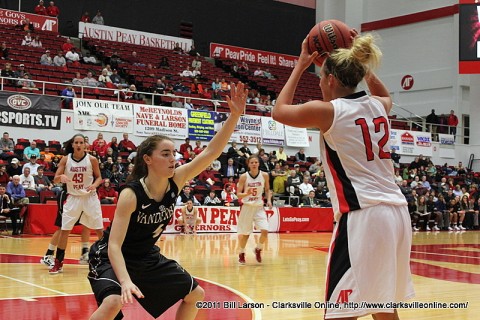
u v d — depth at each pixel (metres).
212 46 27.38
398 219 2.82
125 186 3.30
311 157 21.70
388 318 2.93
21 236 13.23
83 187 7.78
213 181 17.52
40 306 5.50
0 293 6.20
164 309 3.61
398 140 23.84
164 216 3.41
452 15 26.30
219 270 8.40
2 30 21.89
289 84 3.06
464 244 14.01
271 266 8.95
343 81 2.93
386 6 28.61
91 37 24.25
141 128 19.05
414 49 27.73
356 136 2.83
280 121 2.94
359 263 2.72
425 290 6.94
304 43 3.21
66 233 7.70
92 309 5.37
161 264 3.56
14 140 17.03
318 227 17.30
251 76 26.41
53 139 17.62
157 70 23.36
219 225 15.84
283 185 17.84
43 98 17.53
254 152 20.27
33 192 14.16
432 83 26.95
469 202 21.00
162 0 26.88
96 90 19.81
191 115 19.98
